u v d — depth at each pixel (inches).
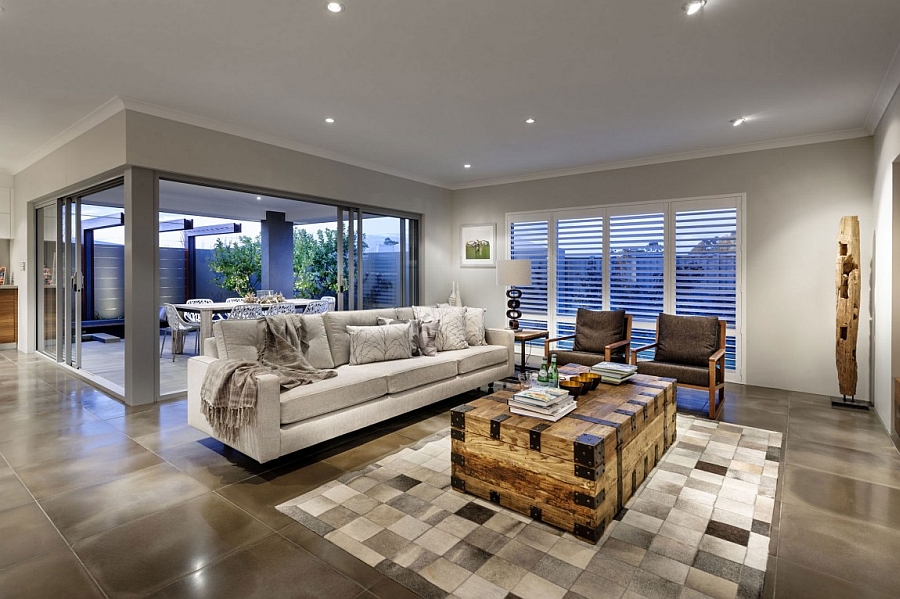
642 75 133.0
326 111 162.7
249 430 110.5
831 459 120.4
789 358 192.4
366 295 243.3
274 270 359.6
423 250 273.0
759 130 180.9
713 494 101.7
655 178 221.8
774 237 194.1
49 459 118.6
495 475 96.9
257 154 187.3
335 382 128.0
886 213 149.5
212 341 134.5
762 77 134.0
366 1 97.0
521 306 268.2
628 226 229.9
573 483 85.2
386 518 91.4
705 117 166.6
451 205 292.8
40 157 219.8
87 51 119.7
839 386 170.7
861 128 175.5
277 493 101.6
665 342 181.5
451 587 71.4
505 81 137.6
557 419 97.1
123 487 103.8
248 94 147.8
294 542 83.1
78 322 212.8
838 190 180.9
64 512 93.0
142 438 133.7
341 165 222.2
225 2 97.7
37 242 253.3
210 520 90.3
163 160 160.7
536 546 82.3
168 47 117.5
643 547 82.1
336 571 75.2
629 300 231.0
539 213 258.8
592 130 181.9
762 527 88.7
